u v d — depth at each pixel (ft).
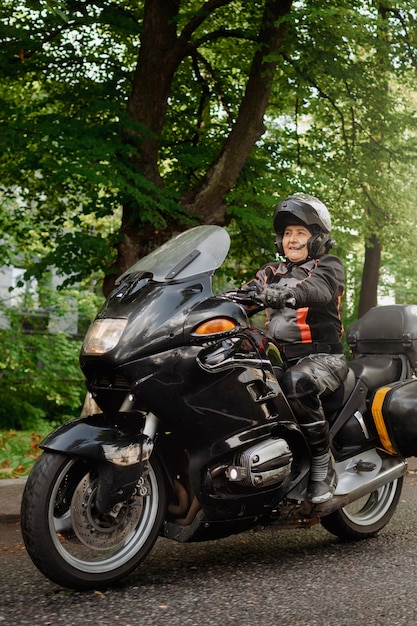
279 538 16.56
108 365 12.42
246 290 13.38
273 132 45.44
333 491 14.30
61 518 12.41
